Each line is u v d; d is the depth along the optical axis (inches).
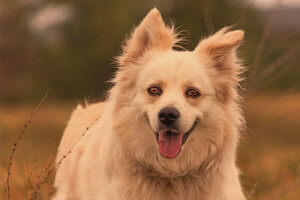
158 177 207.3
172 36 231.6
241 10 360.5
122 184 204.8
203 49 223.0
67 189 249.3
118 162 206.1
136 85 213.9
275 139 554.9
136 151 206.4
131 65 221.0
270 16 351.3
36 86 1486.2
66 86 1421.0
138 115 206.5
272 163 392.5
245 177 323.6
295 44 365.1
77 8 1509.6
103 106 266.2
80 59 1428.4
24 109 1061.1
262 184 320.8
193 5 964.0
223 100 217.0
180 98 203.8
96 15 1424.7
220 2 883.4
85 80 1419.8
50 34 1583.4
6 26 1742.1
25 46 1712.6
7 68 1770.4
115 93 216.8
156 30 225.1
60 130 439.5
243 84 346.3
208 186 209.8
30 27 1711.4
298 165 363.9
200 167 210.2
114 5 1416.1
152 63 214.7
